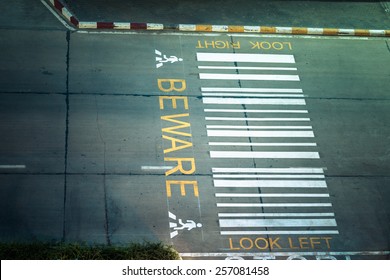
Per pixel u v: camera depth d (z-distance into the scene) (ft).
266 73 74.79
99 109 69.05
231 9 81.56
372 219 63.72
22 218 60.39
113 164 64.80
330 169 66.95
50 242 59.06
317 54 77.82
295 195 64.54
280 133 69.21
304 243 61.41
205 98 71.41
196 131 68.33
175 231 60.95
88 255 56.24
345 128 70.64
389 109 73.05
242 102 71.51
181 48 76.13
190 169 65.26
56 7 78.28
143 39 76.59
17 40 74.38
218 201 63.31
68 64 72.74
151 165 65.10
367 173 67.10
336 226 62.85
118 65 73.36
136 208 61.98
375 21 82.99
